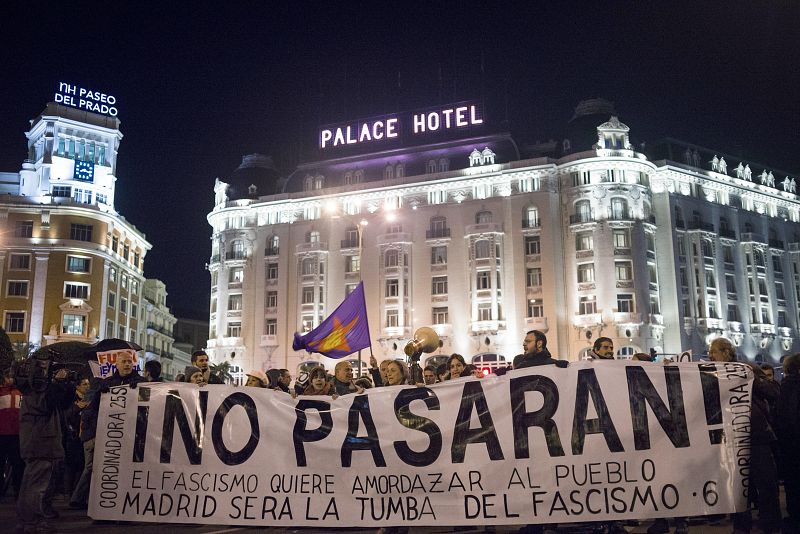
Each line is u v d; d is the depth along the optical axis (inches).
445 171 2965.1
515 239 2773.1
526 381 403.5
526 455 394.0
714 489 378.6
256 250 3132.4
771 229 3230.8
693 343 2763.3
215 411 433.4
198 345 4640.8
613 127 2802.7
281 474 418.9
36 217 2915.8
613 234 2657.5
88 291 2918.3
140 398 441.4
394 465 407.8
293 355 2962.6
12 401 590.6
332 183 3152.1
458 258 2842.0
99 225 3004.4
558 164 2790.4
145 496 429.1
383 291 2906.0
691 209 2920.8
